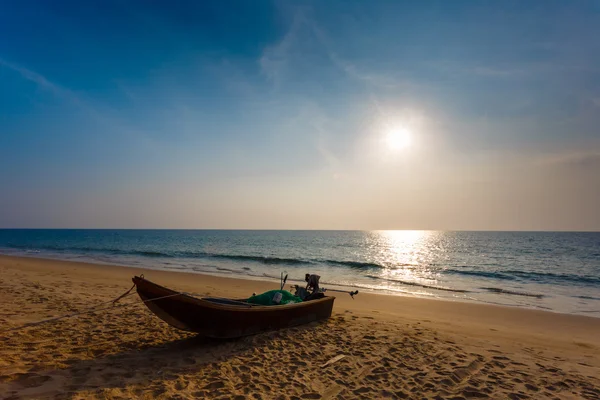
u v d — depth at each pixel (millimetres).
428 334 8375
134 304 10039
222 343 6891
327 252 42438
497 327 9773
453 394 5113
